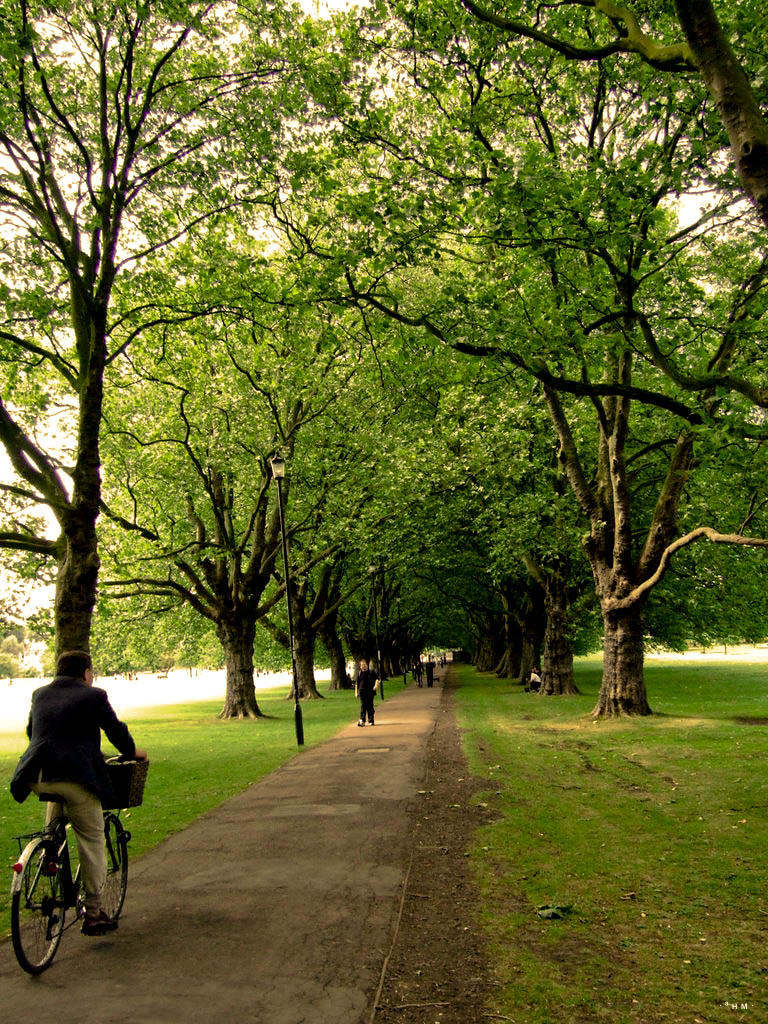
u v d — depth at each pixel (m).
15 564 15.49
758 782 9.55
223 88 13.37
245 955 4.50
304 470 24.81
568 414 22.14
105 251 11.91
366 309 13.13
